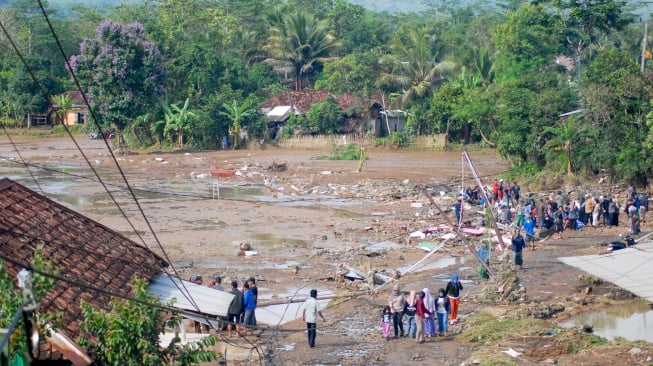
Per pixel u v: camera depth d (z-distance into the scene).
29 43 179.25
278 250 58.34
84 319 25.94
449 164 112.56
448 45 147.88
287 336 38.66
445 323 38.44
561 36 129.88
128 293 30.62
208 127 133.88
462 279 49.56
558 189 84.44
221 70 146.38
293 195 85.56
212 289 35.53
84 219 35.31
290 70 171.38
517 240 52.16
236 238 62.62
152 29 140.38
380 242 61.56
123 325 23.44
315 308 36.84
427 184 91.50
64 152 127.19
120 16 181.25
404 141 135.25
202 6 191.62
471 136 136.00
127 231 64.00
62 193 84.12
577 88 97.06
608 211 66.69
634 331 38.91
